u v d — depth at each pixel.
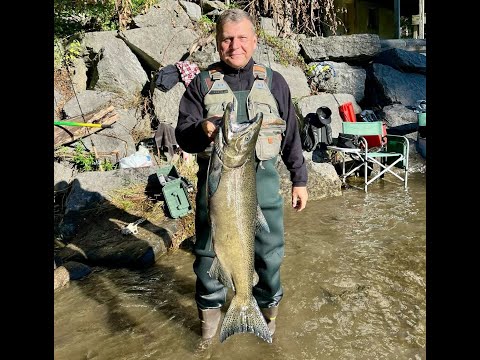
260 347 3.12
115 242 4.95
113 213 5.59
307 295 3.81
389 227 5.51
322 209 6.41
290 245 4.98
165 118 8.12
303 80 9.99
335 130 9.05
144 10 8.89
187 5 9.62
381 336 3.21
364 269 4.30
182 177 5.98
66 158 6.88
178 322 3.50
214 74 2.66
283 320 3.45
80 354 3.14
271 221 2.81
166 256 4.92
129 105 8.27
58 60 8.27
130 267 4.63
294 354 3.04
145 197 5.95
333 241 5.08
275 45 10.05
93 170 6.80
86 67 8.66
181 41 8.92
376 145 7.70
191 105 2.69
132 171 6.28
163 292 4.04
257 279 2.48
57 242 5.17
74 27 8.96
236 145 2.15
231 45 2.57
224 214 2.24
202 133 2.48
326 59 10.89
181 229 5.38
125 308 3.76
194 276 4.37
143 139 7.94
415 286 3.94
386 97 10.29
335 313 3.53
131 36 8.47
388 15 17.58
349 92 10.44
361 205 6.55
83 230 5.33
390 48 11.80
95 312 3.72
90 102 7.94
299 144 2.97
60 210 5.83
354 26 16.20
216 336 3.20
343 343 3.14
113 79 8.24
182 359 3.03
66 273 4.32
